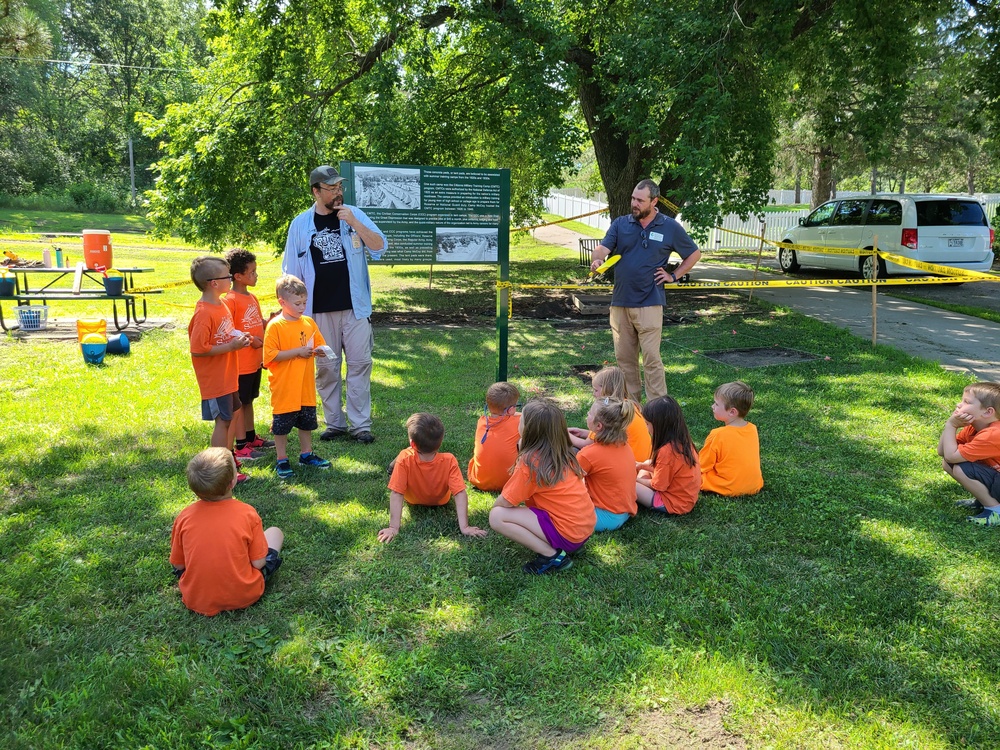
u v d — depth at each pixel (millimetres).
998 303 12000
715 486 4477
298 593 3318
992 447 4102
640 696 2646
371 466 4965
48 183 42875
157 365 7602
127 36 49969
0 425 5531
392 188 6328
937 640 2977
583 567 3576
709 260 20422
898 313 10961
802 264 16219
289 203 11750
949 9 13133
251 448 5199
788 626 3088
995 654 2885
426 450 3973
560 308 12070
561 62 11375
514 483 3520
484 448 4469
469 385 7066
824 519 4121
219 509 3191
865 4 10625
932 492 4500
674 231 5715
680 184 13133
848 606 3229
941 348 8547
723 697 2656
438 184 6434
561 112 11648
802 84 13695
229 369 4488
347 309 5340
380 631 3057
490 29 11273
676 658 2861
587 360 8172
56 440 5289
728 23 10266
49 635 3008
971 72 15109
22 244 20469
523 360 8164
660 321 5855
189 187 11609
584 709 2592
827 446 5355
